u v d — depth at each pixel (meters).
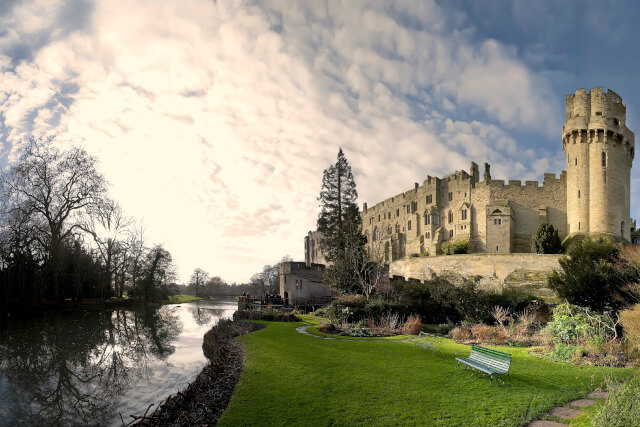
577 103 53.78
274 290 116.44
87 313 42.47
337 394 10.93
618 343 15.85
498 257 45.34
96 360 20.20
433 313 33.19
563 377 12.17
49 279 41.44
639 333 14.91
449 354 16.48
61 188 42.97
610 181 50.53
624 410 6.91
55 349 22.67
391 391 11.05
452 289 32.56
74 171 43.75
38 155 41.59
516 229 60.56
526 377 12.23
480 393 10.62
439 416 9.02
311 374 13.20
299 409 9.83
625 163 52.69
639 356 14.28
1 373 17.47
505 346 18.61
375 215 89.38
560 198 58.41
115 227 52.88
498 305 30.23
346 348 18.23
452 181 69.06
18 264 38.44
